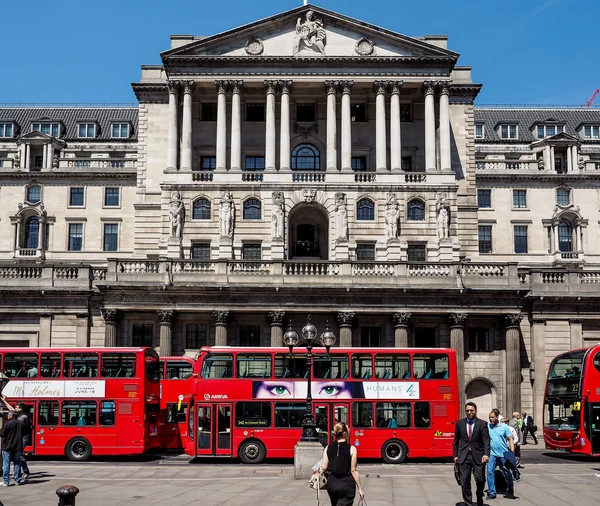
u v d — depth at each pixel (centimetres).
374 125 7325
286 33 7106
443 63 7069
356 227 6825
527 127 10631
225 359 4297
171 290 6003
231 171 6894
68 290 6091
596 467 3931
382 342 6166
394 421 4206
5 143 10069
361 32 7100
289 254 7094
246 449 4200
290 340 3753
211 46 7031
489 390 6219
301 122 7300
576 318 6272
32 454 4281
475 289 6047
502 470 2798
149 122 7444
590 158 9994
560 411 4478
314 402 4216
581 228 9212
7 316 6141
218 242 6750
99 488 3148
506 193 9256
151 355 4481
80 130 10375
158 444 4597
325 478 1986
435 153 7112
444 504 2666
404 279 6112
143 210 7262
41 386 4316
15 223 8856
